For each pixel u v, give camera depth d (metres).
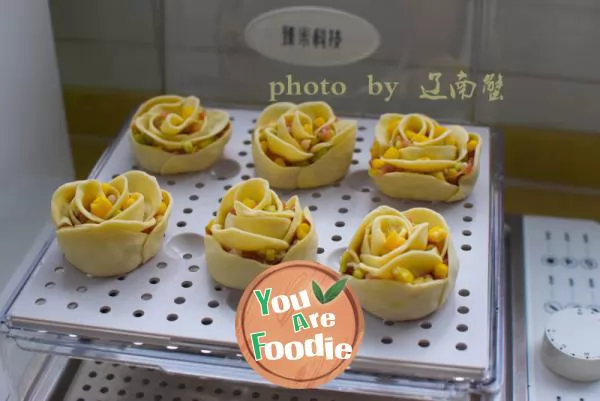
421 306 0.67
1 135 0.83
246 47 0.96
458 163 0.79
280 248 0.70
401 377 0.65
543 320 0.84
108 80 1.02
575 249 0.92
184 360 0.67
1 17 0.81
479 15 0.91
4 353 0.75
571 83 0.95
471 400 0.65
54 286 0.72
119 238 0.71
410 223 0.70
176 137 0.83
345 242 0.76
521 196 1.02
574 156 0.98
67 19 0.98
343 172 0.84
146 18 0.97
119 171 0.85
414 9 0.91
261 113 0.88
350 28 0.93
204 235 0.76
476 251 0.75
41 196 0.93
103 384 0.80
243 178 0.84
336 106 0.99
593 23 0.90
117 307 0.70
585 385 0.78
